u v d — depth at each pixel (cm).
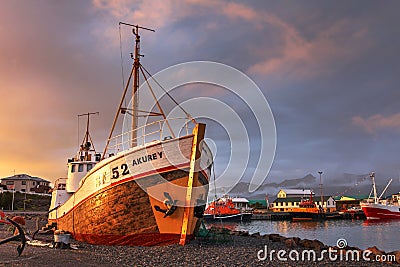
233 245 2073
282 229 5600
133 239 1866
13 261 1465
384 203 9162
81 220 2153
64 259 1546
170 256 1623
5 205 8194
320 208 10919
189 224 1811
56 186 3005
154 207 1814
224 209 7819
